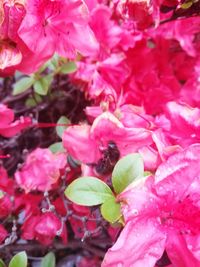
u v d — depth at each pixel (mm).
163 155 162
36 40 170
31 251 200
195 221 156
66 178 192
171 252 155
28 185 190
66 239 192
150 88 227
